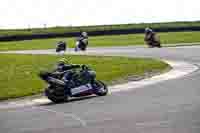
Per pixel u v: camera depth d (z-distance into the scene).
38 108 23.66
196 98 23.94
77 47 72.25
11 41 105.62
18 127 18.25
